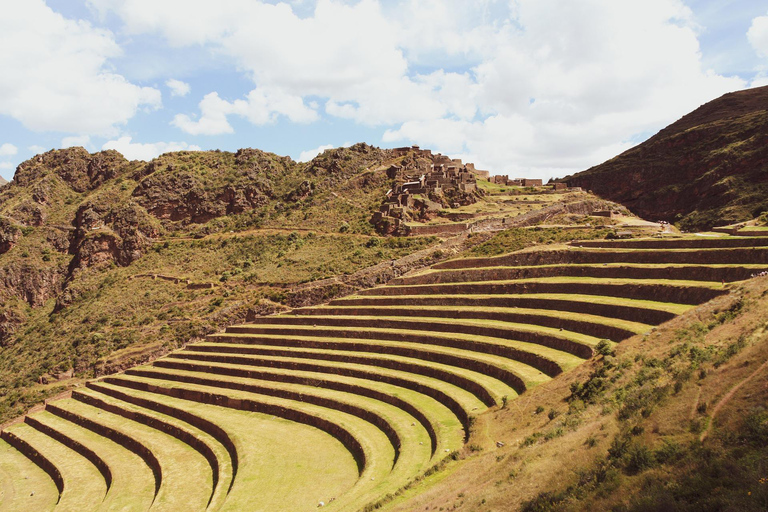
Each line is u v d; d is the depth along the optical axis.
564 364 50.91
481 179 162.88
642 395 33.59
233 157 175.12
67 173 177.00
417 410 53.78
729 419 26.16
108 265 134.25
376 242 116.12
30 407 89.25
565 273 75.31
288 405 64.62
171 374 85.75
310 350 78.31
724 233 80.44
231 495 45.81
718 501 21.06
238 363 83.12
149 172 165.62
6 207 157.88
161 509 49.25
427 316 78.00
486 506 29.05
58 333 110.31
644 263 69.12
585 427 34.78
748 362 30.39
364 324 81.50
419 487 37.38
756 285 45.84
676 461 24.97
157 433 69.50
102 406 83.06
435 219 122.81
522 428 41.97
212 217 152.88
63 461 68.12
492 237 105.62
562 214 117.12
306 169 168.00
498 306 73.75
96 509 53.03
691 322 44.97
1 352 115.62
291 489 46.50
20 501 61.19
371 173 151.88
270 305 101.19
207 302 108.56
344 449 53.47
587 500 25.16
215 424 64.00
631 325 53.44
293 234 132.12
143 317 108.50
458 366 61.62
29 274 133.62
